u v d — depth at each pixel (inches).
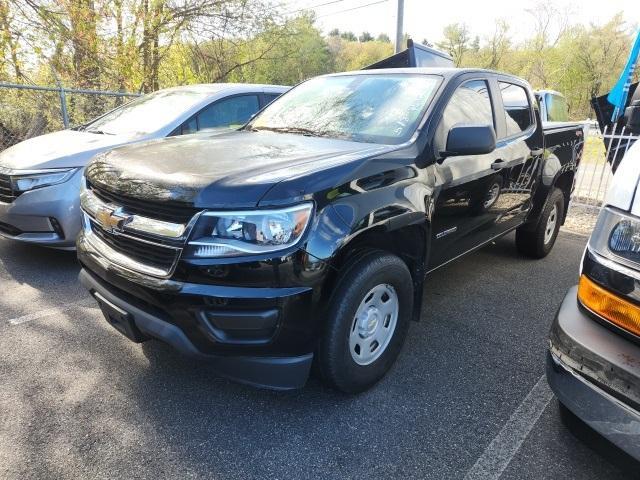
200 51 606.5
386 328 103.5
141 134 183.6
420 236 106.3
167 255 81.3
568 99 1359.5
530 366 114.7
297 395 100.7
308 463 82.7
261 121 139.6
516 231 189.5
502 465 83.3
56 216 157.0
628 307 65.7
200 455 83.9
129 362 111.1
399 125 113.2
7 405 95.3
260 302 77.5
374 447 86.7
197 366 110.2
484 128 103.8
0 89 327.0
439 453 85.7
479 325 135.3
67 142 176.6
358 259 91.4
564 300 78.6
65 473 79.1
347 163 90.0
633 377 63.0
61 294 147.1
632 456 64.9
